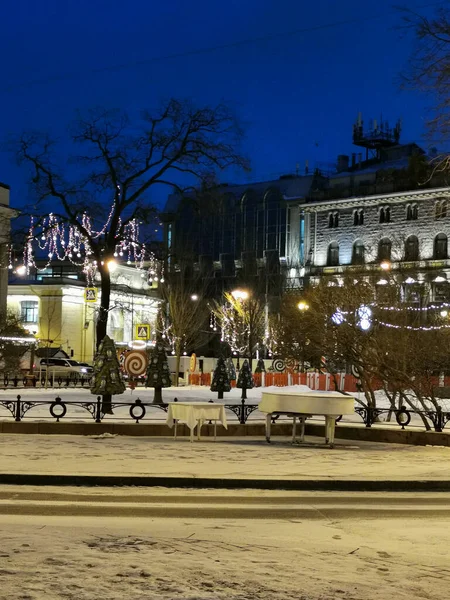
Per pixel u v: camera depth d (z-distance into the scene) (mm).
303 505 12188
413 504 12656
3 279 58562
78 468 14398
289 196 99062
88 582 6867
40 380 50500
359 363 26656
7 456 15977
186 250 87000
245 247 99938
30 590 6504
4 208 55312
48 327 73938
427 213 87875
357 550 8961
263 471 14727
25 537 8836
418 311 28844
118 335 83562
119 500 12188
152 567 7559
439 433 20719
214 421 21109
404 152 98688
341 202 94000
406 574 7848
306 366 51812
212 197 30906
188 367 61250
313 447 19766
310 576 7543
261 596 6703
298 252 97438
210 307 84625
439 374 34906
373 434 21969
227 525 10273
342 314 27359
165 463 15484
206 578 7242
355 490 14055
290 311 42594
